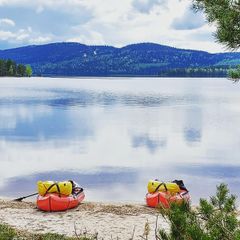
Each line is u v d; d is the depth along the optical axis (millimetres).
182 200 4738
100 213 15914
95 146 39781
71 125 55969
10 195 22141
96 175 27703
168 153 36312
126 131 50500
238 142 42438
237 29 4934
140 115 68562
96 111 75312
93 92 137625
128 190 23734
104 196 22172
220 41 5000
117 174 28047
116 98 111188
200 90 161875
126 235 12930
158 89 165750
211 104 92438
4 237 9711
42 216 15391
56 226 14023
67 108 80812
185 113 72312
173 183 17234
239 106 87375
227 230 4562
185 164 31703
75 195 17141
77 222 14570
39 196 16656
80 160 32875
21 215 15516
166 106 86438
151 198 16969
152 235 12789
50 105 87062
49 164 31156
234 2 4969
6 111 74062
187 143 41875
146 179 26734
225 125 56312
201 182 26031
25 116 66750
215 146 40031
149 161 32781
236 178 27109
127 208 16844
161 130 51281
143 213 15859
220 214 4922
